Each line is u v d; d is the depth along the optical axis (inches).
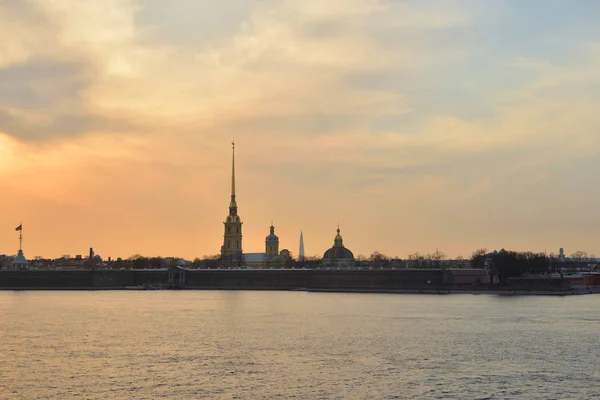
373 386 5388.8
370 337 7819.9
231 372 5895.7
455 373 5831.7
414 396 5103.3
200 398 5083.7
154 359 6491.1
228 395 5152.6
